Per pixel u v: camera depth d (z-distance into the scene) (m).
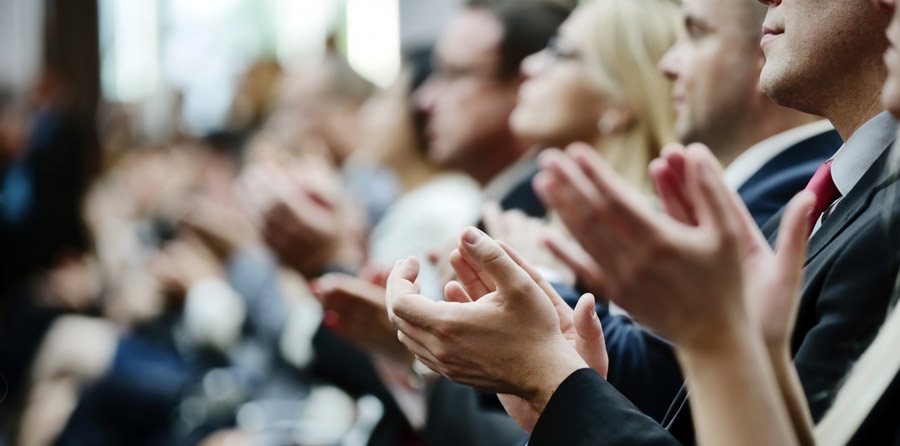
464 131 2.96
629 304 1.17
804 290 1.22
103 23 8.09
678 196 1.17
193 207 4.64
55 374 4.24
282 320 3.99
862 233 1.18
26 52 8.24
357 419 3.08
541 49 2.92
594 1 2.32
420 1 5.22
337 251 2.75
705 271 1.10
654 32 2.23
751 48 1.69
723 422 1.09
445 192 3.11
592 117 2.27
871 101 1.26
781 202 1.65
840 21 1.22
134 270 4.76
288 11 7.27
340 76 4.43
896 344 1.12
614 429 1.14
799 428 1.11
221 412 3.88
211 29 7.47
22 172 5.48
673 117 2.20
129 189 5.92
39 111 5.93
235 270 4.24
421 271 2.60
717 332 1.10
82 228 5.29
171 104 7.07
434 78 3.42
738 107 1.71
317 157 4.38
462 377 1.22
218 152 5.62
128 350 4.21
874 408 1.12
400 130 3.64
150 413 4.12
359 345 2.24
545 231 2.09
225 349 4.13
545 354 1.19
